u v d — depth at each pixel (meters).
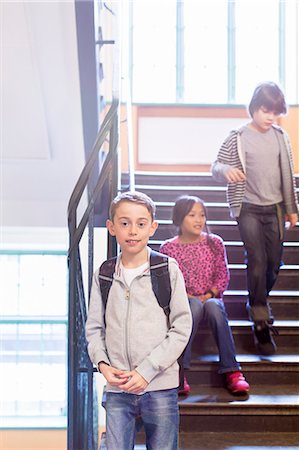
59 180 5.02
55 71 4.29
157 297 2.11
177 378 2.16
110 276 2.17
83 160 4.81
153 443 2.14
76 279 2.38
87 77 3.90
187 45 7.16
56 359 5.24
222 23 7.16
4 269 5.20
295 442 2.85
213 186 5.24
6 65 4.23
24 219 5.16
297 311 3.87
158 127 6.75
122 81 4.49
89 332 2.20
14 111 4.52
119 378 2.06
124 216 2.11
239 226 3.47
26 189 5.07
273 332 3.54
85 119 4.14
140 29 7.14
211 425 2.97
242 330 3.55
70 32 4.07
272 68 7.14
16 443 4.92
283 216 3.48
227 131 6.77
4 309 5.21
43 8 3.96
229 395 3.09
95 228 4.38
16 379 5.24
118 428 2.14
